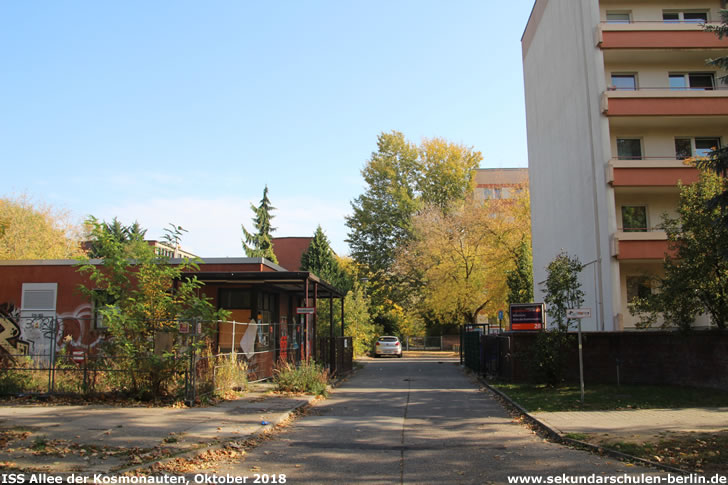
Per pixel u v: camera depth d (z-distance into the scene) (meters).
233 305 22.88
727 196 12.34
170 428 10.59
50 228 41.94
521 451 9.27
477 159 55.03
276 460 8.55
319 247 46.00
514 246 40.50
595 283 23.50
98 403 13.66
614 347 19.86
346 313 42.50
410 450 9.37
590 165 24.09
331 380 21.66
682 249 16.75
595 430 10.66
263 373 20.98
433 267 45.19
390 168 54.88
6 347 20.83
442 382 22.55
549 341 18.25
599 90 23.45
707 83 25.59
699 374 17.50
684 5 25.42
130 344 13.89
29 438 9.30
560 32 28.03
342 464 8.30
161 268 15.08
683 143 24.98
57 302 22.16
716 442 9.20
